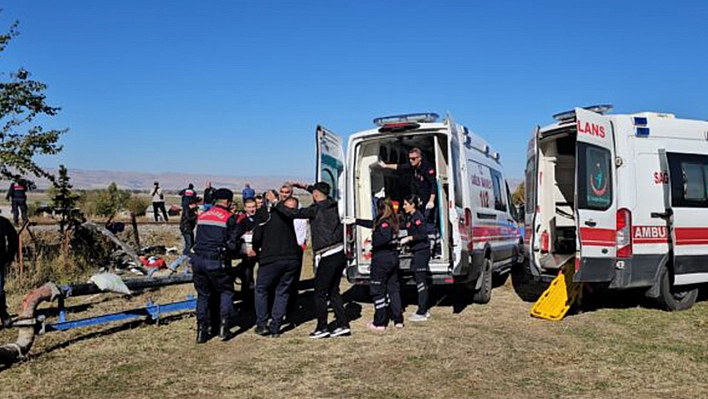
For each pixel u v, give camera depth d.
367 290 10.15
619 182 8.23
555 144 9.49
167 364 6.27
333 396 5.26
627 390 5.29
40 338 7.24
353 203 9.01
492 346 6.83
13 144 13.46
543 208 9.33
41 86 13.86
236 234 7.33
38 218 24.52
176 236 21.12
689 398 5.07
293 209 7.39
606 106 8.48
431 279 8.52
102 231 11.77
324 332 7.36
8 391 5.41
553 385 5.46
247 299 9.02
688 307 8.77
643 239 8.27
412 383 5.58
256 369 6.08
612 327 7.68
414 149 8.69
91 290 7.50
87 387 5.53
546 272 8.93
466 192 8.61
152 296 10.09
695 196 8.74
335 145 9.70
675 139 8.74
